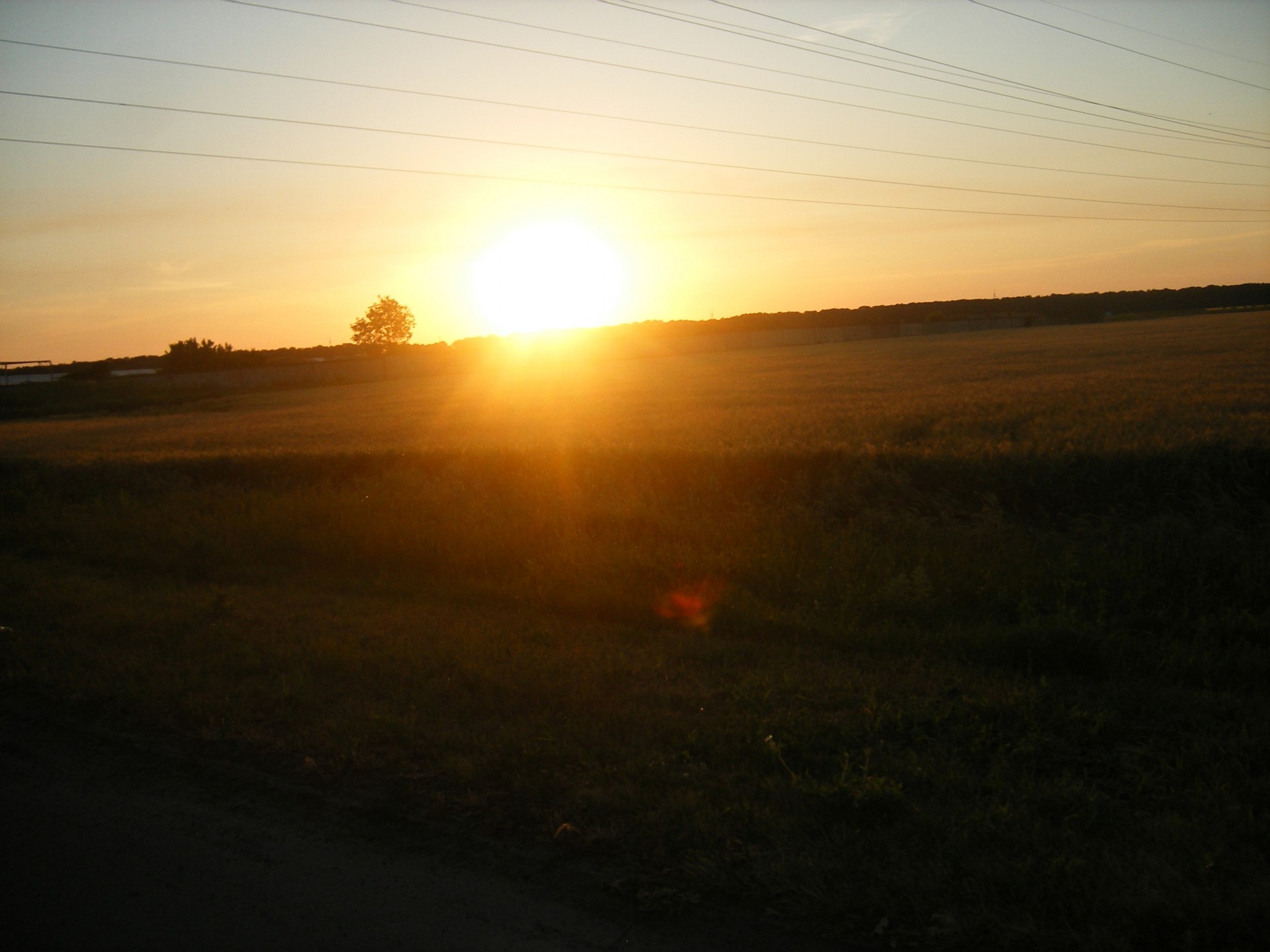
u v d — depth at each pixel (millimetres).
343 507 13938
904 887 3719
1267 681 6355
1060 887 3643
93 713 6410
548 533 11812
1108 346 52125
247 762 5500
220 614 9086
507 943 3613
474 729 5746
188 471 19719
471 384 64875
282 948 3645
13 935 3775
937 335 100000
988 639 7125
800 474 13844
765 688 6301
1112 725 5438
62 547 13398
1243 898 3490
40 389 74875
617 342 116125
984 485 12234
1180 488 11367
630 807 4566
